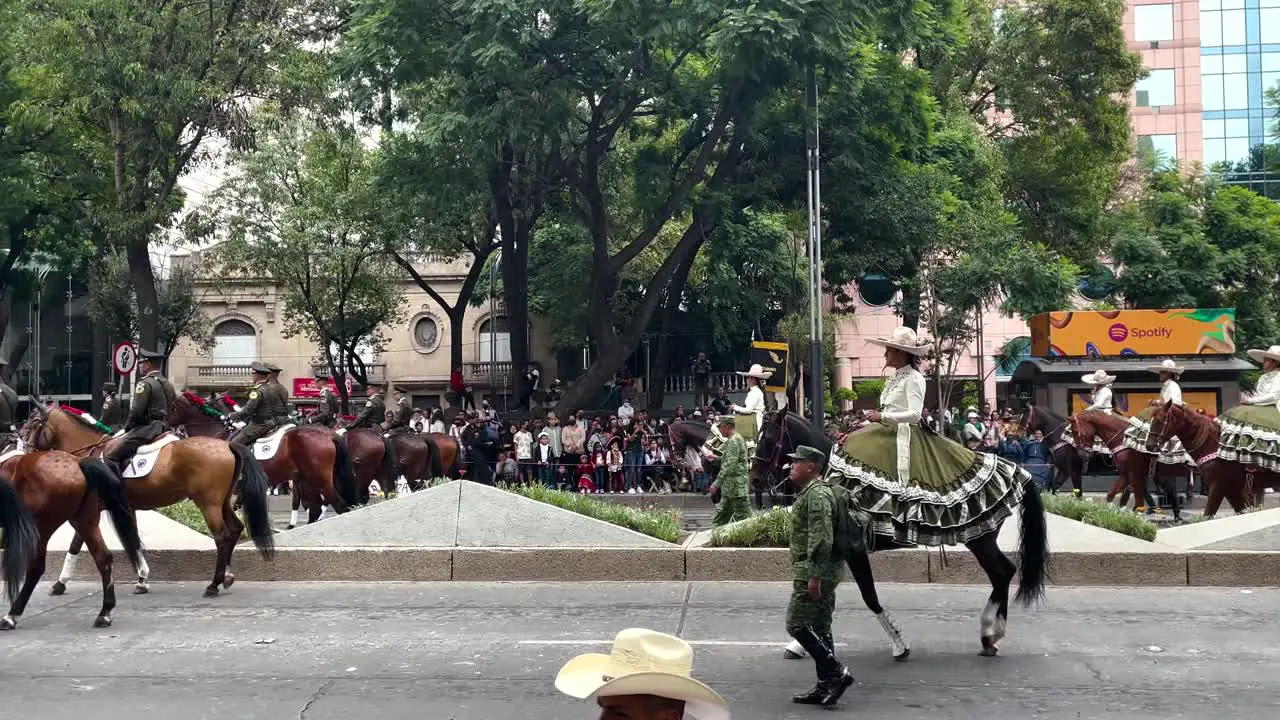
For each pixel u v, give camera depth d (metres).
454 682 9.12
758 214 40.62
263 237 39.19
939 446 9.66
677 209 30.73
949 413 34.38
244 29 30.17
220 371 52.31
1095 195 46.53
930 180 33.84
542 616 11.71
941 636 10.65
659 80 28.95
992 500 9.56
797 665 9.56
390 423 23.09
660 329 45.19
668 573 13.79
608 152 34.75
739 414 20.47
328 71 29.39
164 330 46.12
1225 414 16.77
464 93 27.33
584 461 29.61
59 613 12.11
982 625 9.88
